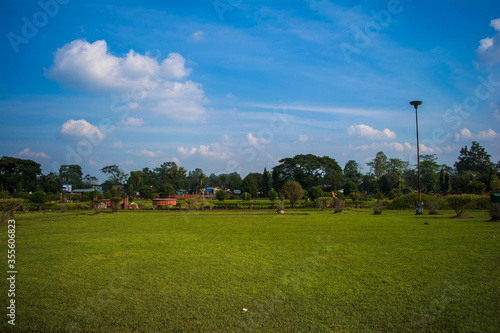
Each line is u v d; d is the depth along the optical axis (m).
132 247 9.12
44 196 31.41
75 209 30.41
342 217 19.22
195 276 6.03
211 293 5.09
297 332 3.76
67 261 7.38
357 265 6.69
